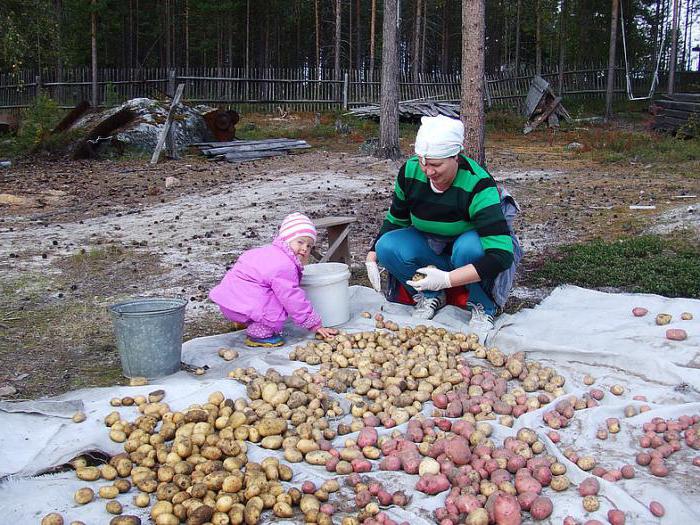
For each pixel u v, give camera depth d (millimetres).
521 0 19141
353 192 7133
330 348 2895
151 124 10312
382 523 1716
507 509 1732
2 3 10422
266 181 7863
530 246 4789
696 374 2486
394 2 9477
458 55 27750
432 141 2801
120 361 2920
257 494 1857
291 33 27547
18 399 2551
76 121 10961
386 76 9641
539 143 12062
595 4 18969
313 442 2119
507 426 2260
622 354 2674
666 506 1743
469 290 3182
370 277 3264
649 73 19375
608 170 8430
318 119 14609
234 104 16453
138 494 1914
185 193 7199
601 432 2158
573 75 17984
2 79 16641
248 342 3021
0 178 8242
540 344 2865
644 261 4113
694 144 10031
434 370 2621
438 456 2043
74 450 2074
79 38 19844
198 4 21219
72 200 6922
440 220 3082
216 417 2275
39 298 3791
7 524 1750
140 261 4535
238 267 2938
